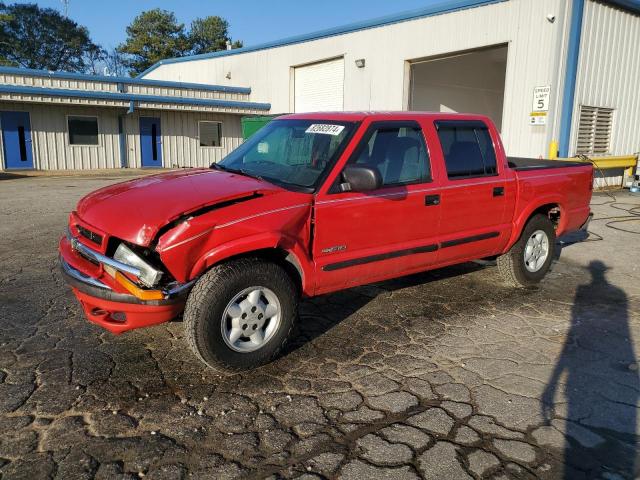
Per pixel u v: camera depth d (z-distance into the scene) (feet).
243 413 11.02
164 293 11.55
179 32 177.17
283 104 77.82
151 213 11.68
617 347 14.60
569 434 10.44
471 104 75.82
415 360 13.61
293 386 12.19
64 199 41.39
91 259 12.53
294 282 13.56
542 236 19.79
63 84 70.49
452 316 16.79
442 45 52.34
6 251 23.58
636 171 49.11
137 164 78.95
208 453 9.66
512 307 17.75
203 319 11.67
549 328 15.93
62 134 72.02
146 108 75.36
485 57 65.41
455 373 12.92
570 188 20.33
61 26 188.44
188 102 77.97
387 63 58.65
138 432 10.25
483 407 11.39
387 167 14.94
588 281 20.90
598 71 46.47
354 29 62.03
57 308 16.48
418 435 10.32
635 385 12.44
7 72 65.72
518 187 18.26
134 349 13.80
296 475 9.09
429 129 16.17
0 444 9.72
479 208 17.19
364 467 9.34
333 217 13.61
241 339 12.51
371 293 18.88
